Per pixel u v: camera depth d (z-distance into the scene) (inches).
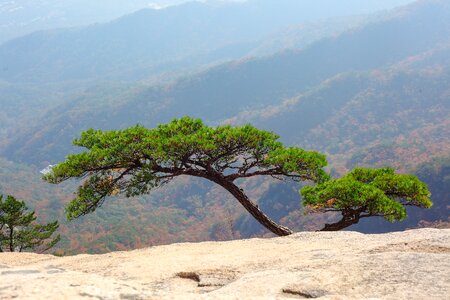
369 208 605.9
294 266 212.7
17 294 110.2
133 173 592.7
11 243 1173.1
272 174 634.8
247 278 206.7
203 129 601.6
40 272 144.3
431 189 5492.1
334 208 647.8
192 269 281.3
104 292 113.8
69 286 120.1
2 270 147.4
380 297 153.9
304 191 659.4
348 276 181.0
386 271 180.2
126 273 295.3
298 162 603.5
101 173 582.6
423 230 354.0
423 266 181.2
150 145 552.7
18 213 1128.2
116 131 595.5
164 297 112.8
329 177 644.1
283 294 174.6
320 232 420.5
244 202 634.2
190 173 606.5
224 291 191.6
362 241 346.0
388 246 264.2
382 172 697.6
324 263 207.2
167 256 353.1
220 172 633.6
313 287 173.9
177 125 608.1
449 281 162.1
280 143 619.8
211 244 422.0
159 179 585.9
